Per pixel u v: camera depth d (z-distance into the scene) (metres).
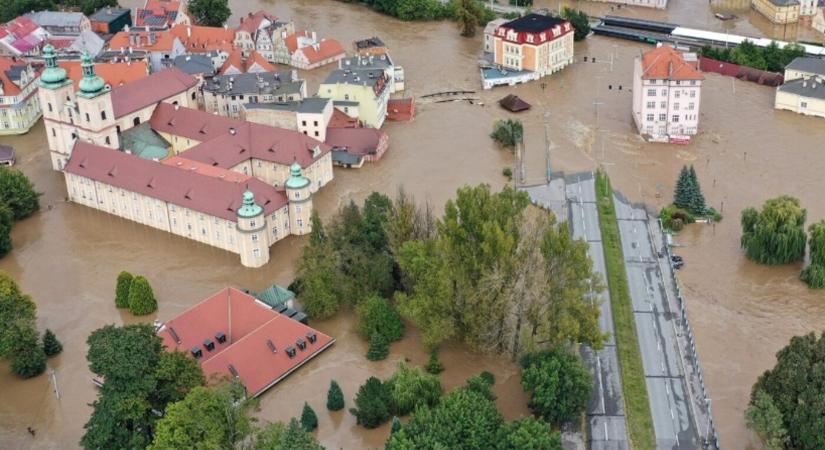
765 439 186.38
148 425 182.50
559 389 198.38
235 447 178.50
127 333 184.38
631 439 196.75
